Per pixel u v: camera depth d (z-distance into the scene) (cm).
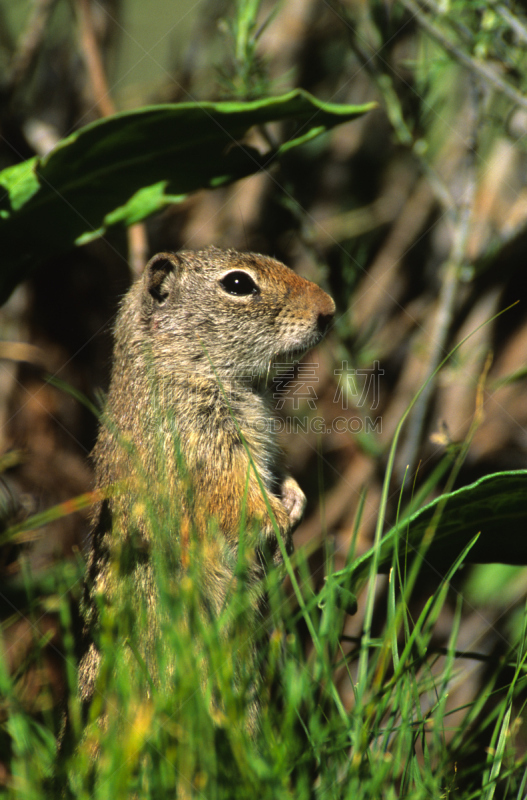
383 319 308
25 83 303
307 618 288
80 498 293
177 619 288
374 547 288
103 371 300
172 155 293
